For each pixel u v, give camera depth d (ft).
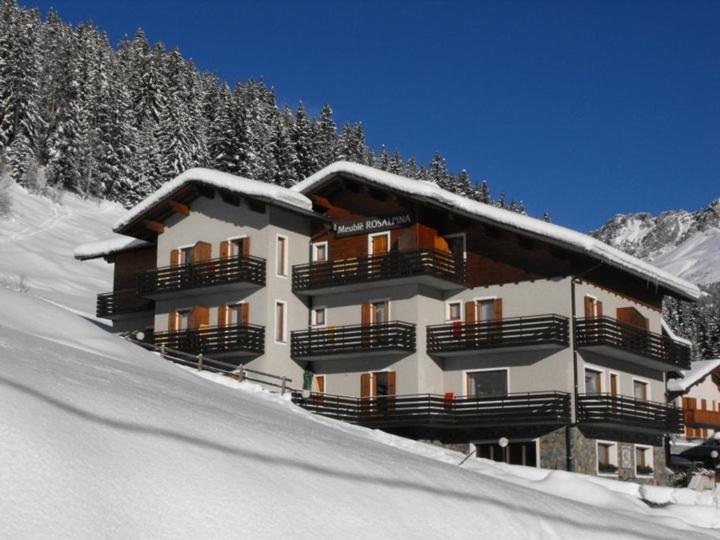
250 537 29.91
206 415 40.78
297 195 135.23
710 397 177.47
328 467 39.29
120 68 418.10
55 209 294.25
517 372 123.44
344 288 133.80
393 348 125.90
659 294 144.36
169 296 143.95
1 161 285.84
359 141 390.01
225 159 304.91
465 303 129.49
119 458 30.50
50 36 388.16
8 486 25.90
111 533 26.53
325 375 135.95
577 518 50.03
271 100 424.46
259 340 132.77
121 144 340.18
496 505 44.55
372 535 34.50
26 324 67.92
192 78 437.99
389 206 133.80
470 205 125.29
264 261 135.23
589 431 120.47
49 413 30.81
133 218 146.61
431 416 122.72
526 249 125.39
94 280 228.43
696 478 108.47
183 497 30.17
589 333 119.34
